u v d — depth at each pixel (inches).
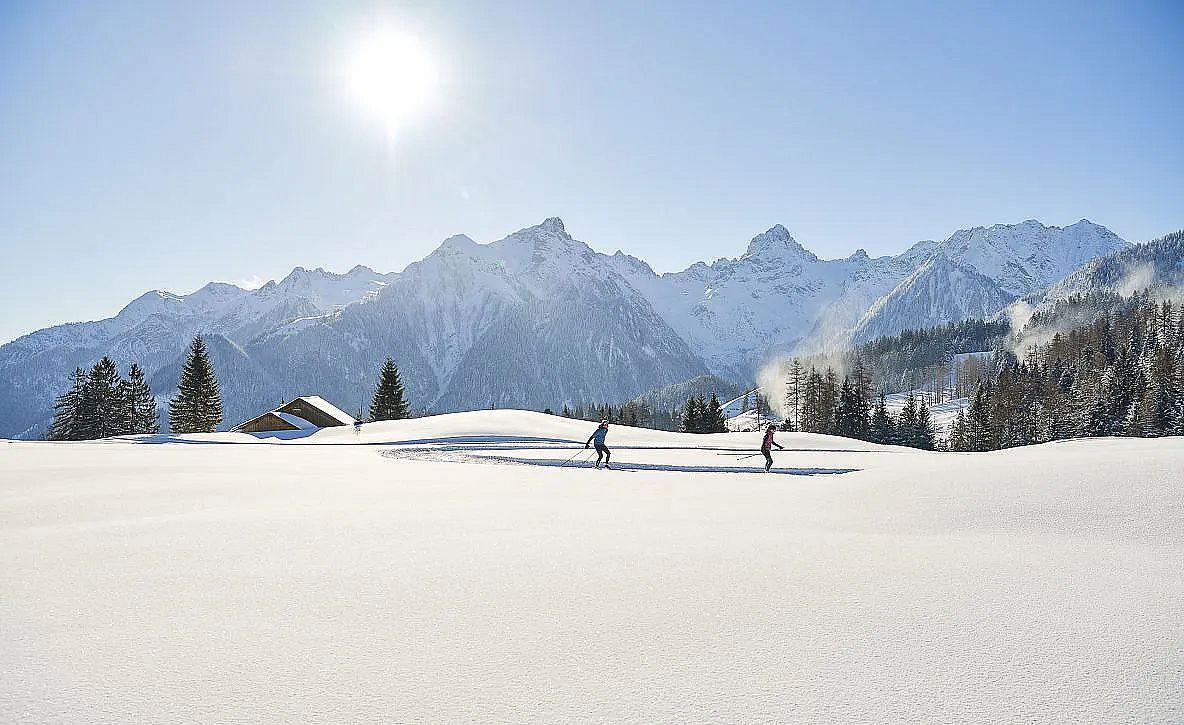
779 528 471.2
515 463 1113.4
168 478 750.5
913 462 987.9
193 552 382.3
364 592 307.4
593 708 197.0
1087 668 228.5
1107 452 802.8
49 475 759.1
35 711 190.4
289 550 389.7
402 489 693.9
